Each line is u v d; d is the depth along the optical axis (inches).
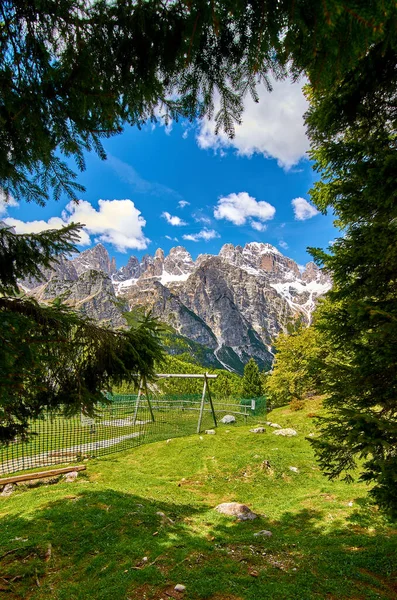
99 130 109.0
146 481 388.8
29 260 139.8
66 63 87.0
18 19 81.8
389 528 249.1
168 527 239.5
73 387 138.5
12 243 135.0
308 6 64.1
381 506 146.1
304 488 377.1
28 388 111.1
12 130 104.5
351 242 184.4
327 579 171.6
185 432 647.1
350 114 175.2
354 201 175.2
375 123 177.9
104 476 396.5
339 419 162.1
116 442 546.3
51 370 131.6
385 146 170.4
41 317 124.8
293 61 80.8
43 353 121.5
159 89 94.9
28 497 295.0
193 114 102.4
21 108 94.0
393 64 147.5
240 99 94.9
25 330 93.0
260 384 1659.7
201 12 68.4
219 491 377.7
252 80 89.4
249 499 354.9
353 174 174.6
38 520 235.5
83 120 103.4
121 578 165.9
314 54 70.7
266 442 544.7
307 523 276.1
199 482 403.2
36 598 153.5
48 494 298.8
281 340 1223.5
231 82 91.2
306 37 71.0
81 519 236.2
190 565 183.9
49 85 92.8
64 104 97.7
